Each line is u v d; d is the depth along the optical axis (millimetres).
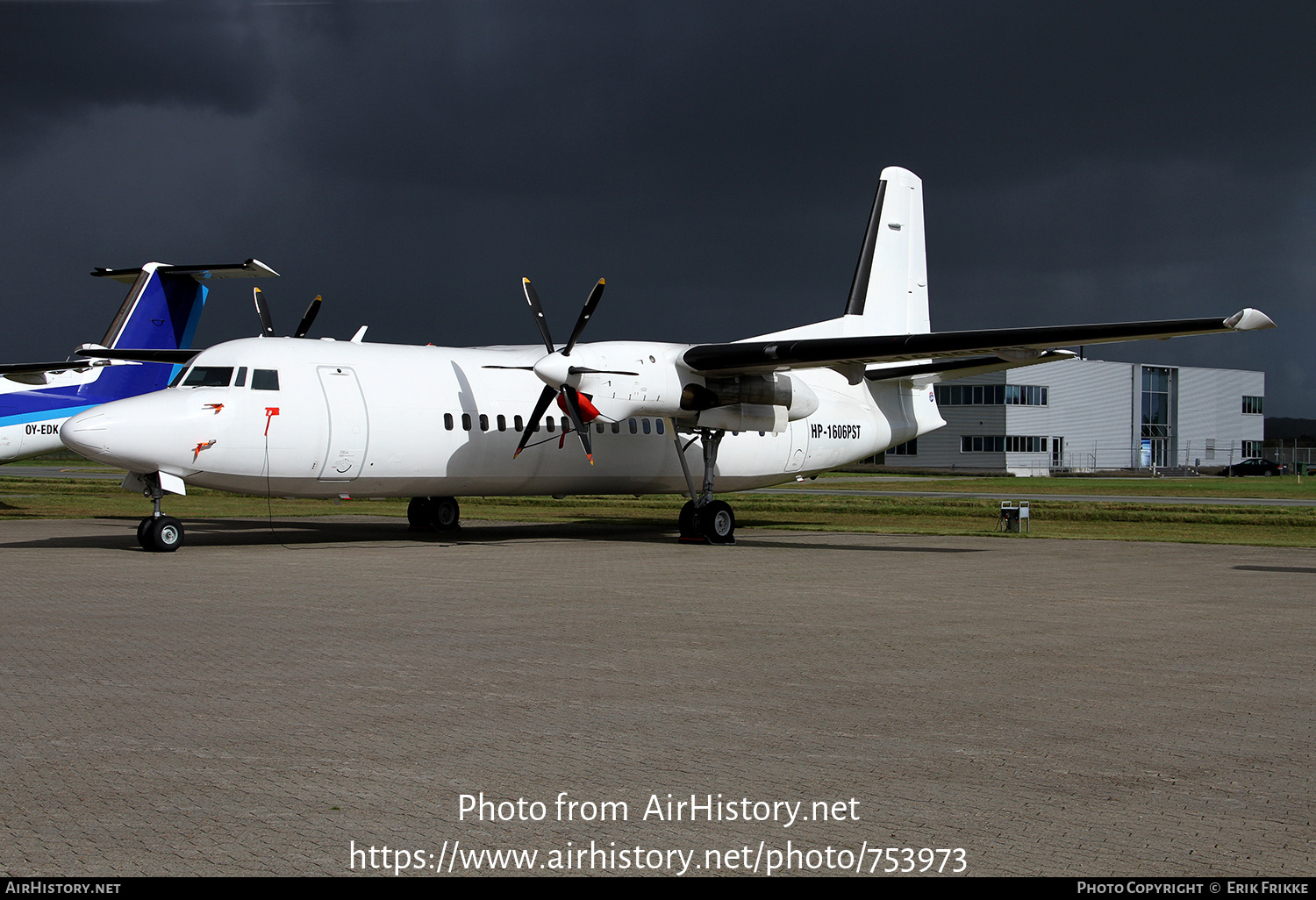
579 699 7004
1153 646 9141
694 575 14406
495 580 13562
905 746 5949
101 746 5801
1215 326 14922
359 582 13086
